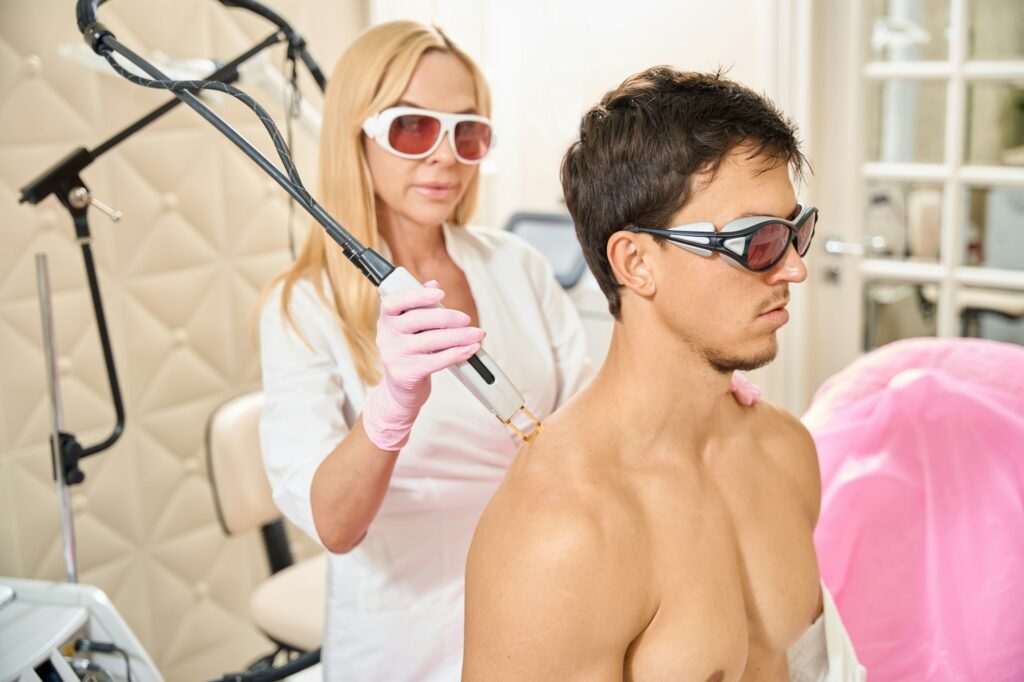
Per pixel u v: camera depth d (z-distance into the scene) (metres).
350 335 1.57
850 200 2.86
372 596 1.57
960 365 1.82
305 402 1.52
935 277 2.82
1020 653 1.39
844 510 1.61
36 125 2.36
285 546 2.47
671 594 1.02
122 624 1.68
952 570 1.51
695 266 0.98
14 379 2.38
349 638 1.58
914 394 1.72
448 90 1.61
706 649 1.02
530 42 3.14
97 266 2.49
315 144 2.88
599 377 1.08
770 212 0.97
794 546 1.16
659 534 1.03
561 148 3.16
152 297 2.60
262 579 2.91
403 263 1.68
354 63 1.59
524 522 0.98
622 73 3.01
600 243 1.03
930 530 1.56
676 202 0.97
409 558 1.57
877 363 1.88
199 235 2.67
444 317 1.14
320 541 1.40
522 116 3.21
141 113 2.53
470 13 3.15
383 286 1.16
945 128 2.73
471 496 1.58
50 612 1.67
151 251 2.58
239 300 2.78
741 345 1.00
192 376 2.70
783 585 1.13
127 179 2.52
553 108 3.15
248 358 2.82
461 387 1.56
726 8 2.81
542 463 1.02
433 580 1.57
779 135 0.98
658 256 0.99
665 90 1.00
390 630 1.57
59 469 1.73
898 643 1.47
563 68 3.10
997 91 2.66
